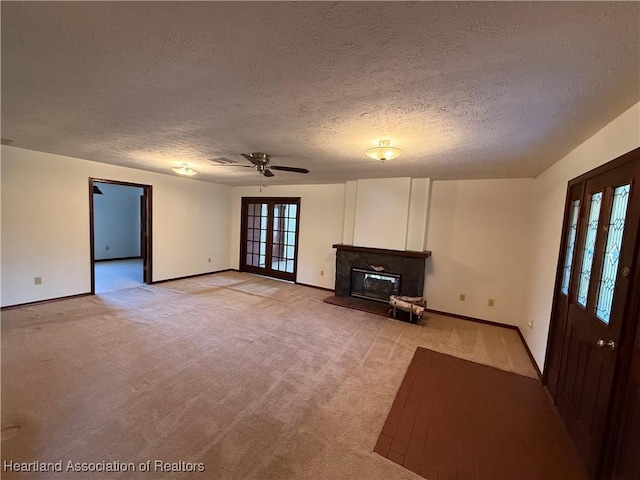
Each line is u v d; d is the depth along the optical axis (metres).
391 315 4.31
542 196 3.37
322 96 1.68
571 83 1.40
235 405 2.12
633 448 1.35
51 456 1.59
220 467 1.59
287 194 6.25
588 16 0.95
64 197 4.14
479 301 4.27
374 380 2.56
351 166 3.72
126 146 3.21
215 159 3.75
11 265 3.72
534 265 3.44
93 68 1.45
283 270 6.46
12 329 3.18
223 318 3.87
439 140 2.41
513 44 1.12
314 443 1.80
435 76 1.40
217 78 1.52
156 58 1.34
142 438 1.76
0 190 3.58
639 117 1.53
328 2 0.94
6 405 1.98
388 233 4.67
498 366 2.93
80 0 0.96
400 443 1.84
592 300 1.87
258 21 1.05
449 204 4.45
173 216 5.74
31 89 1.71
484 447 1.84
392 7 0.95
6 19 1.06
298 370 2.66
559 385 2.27
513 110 1.76
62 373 2.39
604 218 1.80
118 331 3.27
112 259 7.92
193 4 0.97
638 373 1.36
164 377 2.42
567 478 1.64
